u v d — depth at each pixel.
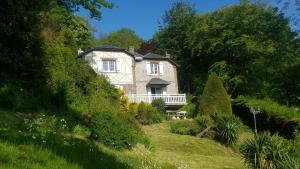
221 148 29.06
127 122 19.41
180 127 32.72
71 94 19.22
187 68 67.88
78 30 43.03
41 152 9.52
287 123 37.47
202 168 18.73
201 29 56.06
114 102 21.95
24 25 19.23
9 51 18.36
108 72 51.69
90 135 16.31
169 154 20.91
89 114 19.02
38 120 15.30
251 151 19.70
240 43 52.03
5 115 15.03
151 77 55.38
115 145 16.39
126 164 12.20
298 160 17.64
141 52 76.12
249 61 52.50
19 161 8.55
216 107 38.69
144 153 17.48
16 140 10.02
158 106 43.00
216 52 55.06
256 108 41.38
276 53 49.34
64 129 16.16
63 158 9.64
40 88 18.58
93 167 10.10
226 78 51.53
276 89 45.69
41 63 19.09
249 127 42.53
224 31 53.91
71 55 20.84
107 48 51.78
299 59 44.34
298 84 44.19
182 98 50.53
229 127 30.28
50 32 21.34
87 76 20.73
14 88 17.34
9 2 18.67
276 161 18.92
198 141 29.08
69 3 33.56
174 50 71.25
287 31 50.06
